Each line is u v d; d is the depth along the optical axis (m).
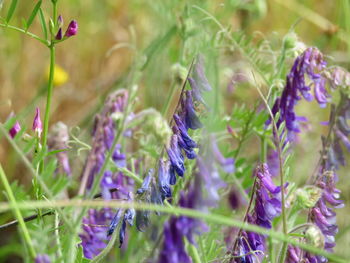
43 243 3.03
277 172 4.93
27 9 7.54
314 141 6.59
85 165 4.09
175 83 5.00
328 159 4.31
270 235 3.40
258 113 4.84
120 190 4.39
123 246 4.73
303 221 5.21
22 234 3.11
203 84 3.48
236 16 7.63
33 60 7.71
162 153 3.37
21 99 7.46
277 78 4.62
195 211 2.78
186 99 3.48
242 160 5.05
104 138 3.89
